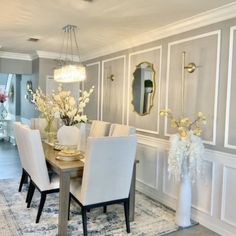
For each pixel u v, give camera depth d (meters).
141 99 4.13
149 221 3.06
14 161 5.71
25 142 2.94
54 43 4.84
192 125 3.16
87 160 2.41
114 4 2.81
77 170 2.58
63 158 2.83
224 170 2.81
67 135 3.18
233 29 2.72
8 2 2.79
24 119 7.38
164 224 3.00
